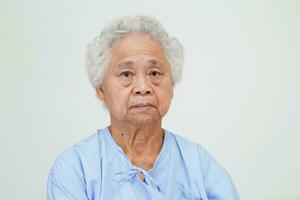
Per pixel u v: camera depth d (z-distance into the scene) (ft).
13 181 4.86
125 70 3.37
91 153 3.56
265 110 5.11
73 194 3.34
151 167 3.64
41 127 4.86
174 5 4.94
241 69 5.05
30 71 4.83
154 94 3.40
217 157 5.08
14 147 4.84
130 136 3.57
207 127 5.04
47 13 4.84
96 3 4.87
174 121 4.99
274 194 5.18
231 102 5.06
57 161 3.55
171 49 3.51
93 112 4.88
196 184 3.62
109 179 3.48
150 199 3.47
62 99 4.87
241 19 5.02
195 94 5.00
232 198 3.62
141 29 3.40
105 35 3.44
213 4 4.98
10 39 4.81
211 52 5.00
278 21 5.08
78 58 4.87
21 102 4.84
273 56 5.09
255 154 5.12
